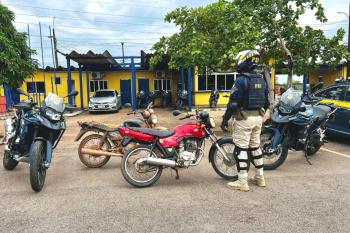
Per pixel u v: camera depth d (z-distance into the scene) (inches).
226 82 820.6
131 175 188.9
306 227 134.0
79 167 229.0
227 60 323.0
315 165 228.7
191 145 187.8
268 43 361.1
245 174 176.2
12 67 319.0
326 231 130.6
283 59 372.8
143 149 183.9
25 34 351.9
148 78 889.5
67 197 169.2
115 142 226.4
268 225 135.9
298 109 207.9
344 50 344.2
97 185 188.2
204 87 814.5
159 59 402.6
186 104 752.3
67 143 322.7
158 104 871.7
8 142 202.8
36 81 842.2
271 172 211.9
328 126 307.3
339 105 298.2
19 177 205.3
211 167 224.4
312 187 182.4
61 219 143.0
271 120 215.5
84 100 877.2
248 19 301.1
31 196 171.0
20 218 144.5
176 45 371.9
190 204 158.4
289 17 332.8
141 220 141.3
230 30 304.2
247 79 168.9
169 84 901.2
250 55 170.6
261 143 217.8
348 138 307.9
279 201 161.8
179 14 362.6
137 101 825.5
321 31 349.1
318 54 351.6
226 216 144.7
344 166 226.1
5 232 132.0
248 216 144.6
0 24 326.3
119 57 695.1
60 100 189.3
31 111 185.8
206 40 340.2
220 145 195.6
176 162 185.3
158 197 167.9
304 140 221.9
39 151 175.0
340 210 150.9
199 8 359.9
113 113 700.0
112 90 757.3
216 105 753.0
